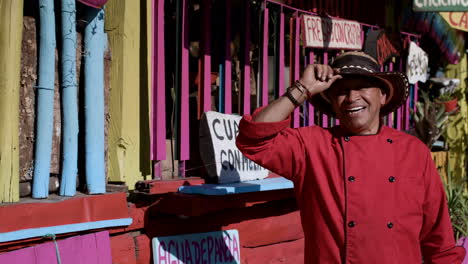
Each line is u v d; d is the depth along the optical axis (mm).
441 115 7148
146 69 3453
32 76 2820
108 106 3287
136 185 3271
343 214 2201
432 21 7512
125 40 3297
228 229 3789
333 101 2314
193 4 4691
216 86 4789
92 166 3021
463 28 7086
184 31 3826
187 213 3230
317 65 2197
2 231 2500
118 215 3041
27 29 2799
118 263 3113
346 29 5602
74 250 2773
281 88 4812
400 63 6992
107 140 3281
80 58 3080
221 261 3648
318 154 2285
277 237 4164
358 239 2170
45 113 2807
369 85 2250
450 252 2369
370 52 5848
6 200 2652
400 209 2197
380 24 6477
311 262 2291
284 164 2293
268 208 4105
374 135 2295
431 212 2318
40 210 2660
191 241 3494
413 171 2256
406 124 7086
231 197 3504
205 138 3566
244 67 4484
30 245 2648
